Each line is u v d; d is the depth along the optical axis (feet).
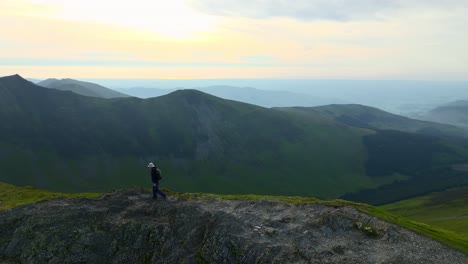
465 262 130.41
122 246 152.25
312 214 158.92
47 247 151.23
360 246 134.41
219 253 139.44
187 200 179.42
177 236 152.05
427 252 132.87
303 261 125.59
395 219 168.45
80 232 155.43
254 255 132.87
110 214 165.99
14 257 150.61
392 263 122.83
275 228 148.66
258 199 181.47
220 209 166.91
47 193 258.16
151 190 194.90
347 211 158.51
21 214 166.30
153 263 144.97
